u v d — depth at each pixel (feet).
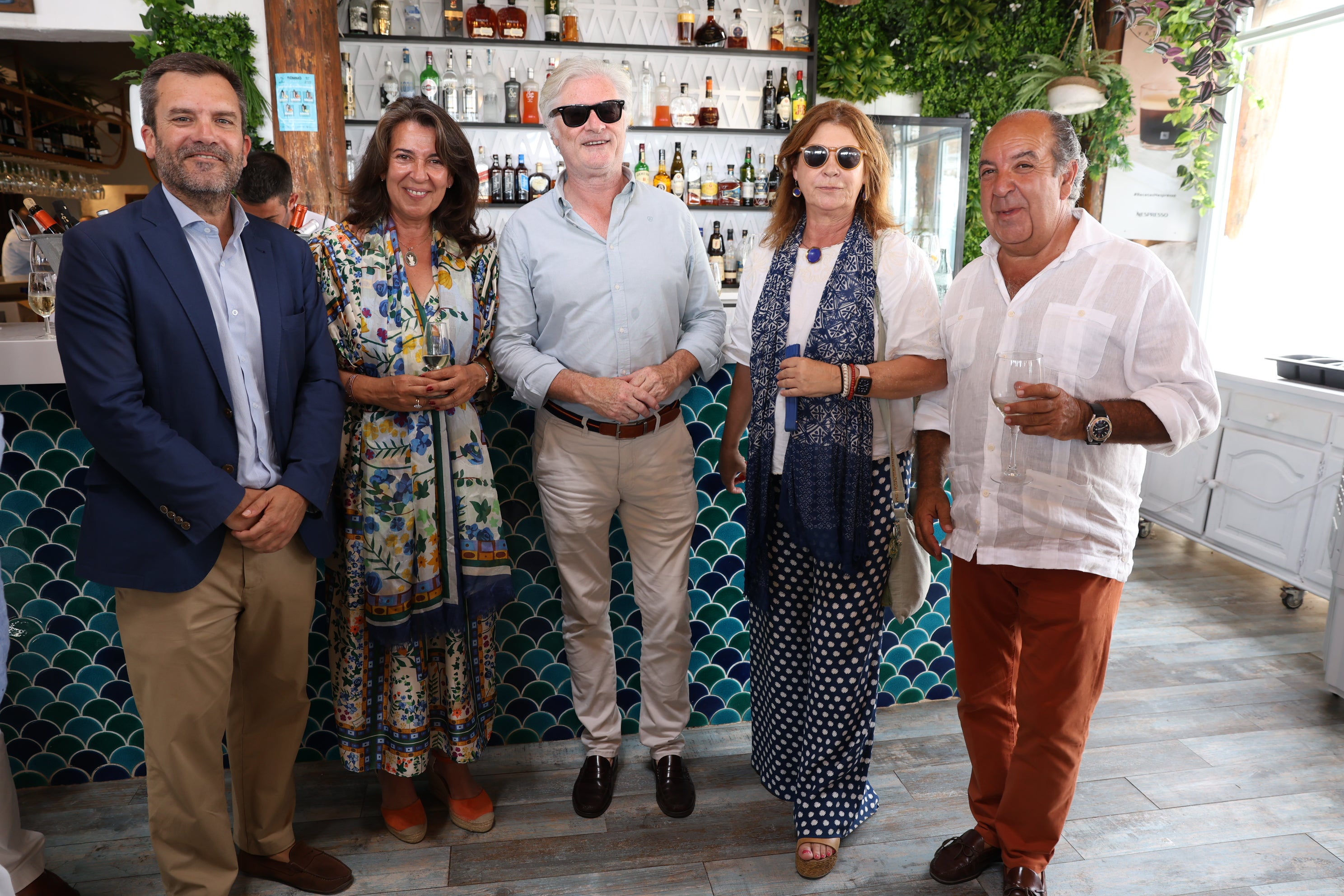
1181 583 11.38
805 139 5.44
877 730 7.68
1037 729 5.20
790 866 5.95
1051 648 5.09
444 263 5.62
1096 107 14.60
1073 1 16.79
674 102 15.57
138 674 4.88
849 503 5.49
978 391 5.19
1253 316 13.83
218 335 4.72
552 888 5.74
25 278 7.55
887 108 17.22
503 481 6.98
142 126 4.52
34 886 5.51
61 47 19.20
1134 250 4.79
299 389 5.20
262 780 5.58
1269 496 10.86
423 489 5.55
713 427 7.16
